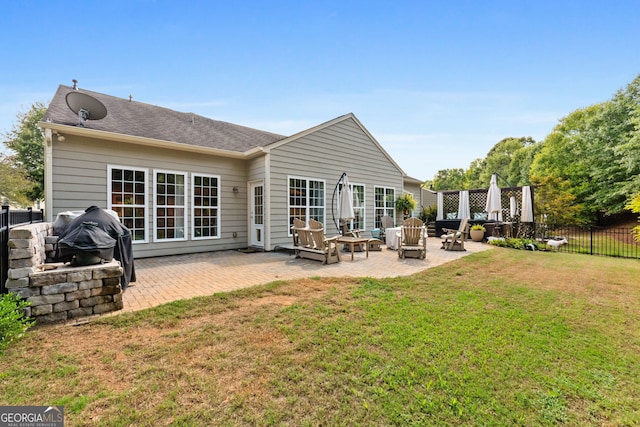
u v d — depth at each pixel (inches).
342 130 430.6
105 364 93.6
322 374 88.0
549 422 69.9
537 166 912.9
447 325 123.6
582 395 79.3
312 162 390.0
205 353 100.8
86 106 268.2
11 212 155.8
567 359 97.7
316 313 138.3
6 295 115.9
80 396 77.5
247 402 75.7
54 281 126.6
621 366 93.7
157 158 310.5
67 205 258.2
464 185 1779.0
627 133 589.6
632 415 72.1
